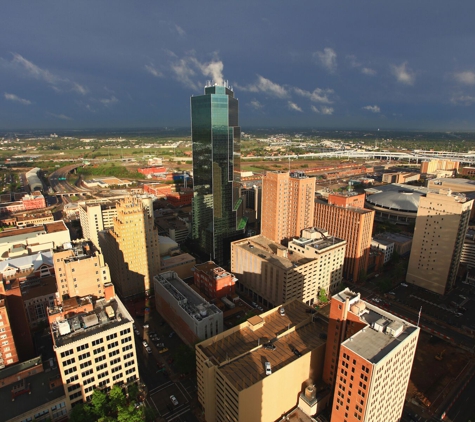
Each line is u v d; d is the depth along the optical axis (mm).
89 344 136875
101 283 171875
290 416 142250
